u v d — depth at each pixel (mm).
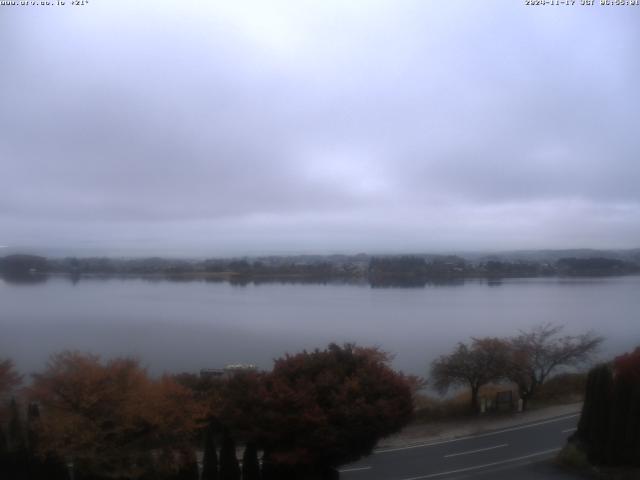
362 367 17062
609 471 17047
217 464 15086
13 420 15414
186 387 17391
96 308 71062
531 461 18797
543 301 80688
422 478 17328
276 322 63094
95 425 14500
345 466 18656
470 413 25578
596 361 34844
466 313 69438
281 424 14883
